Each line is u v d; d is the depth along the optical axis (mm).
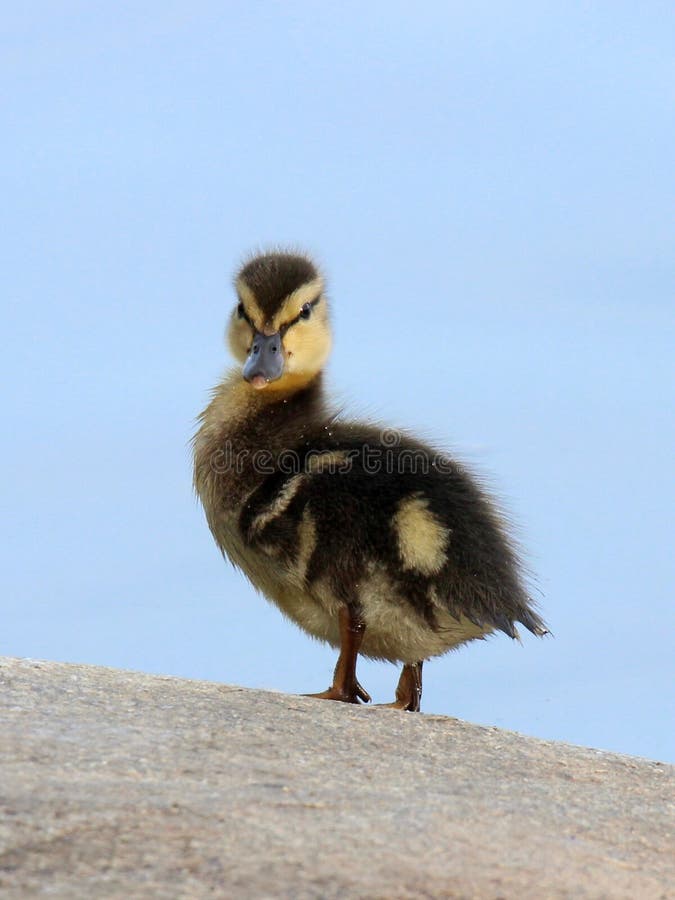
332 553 11461
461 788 8148
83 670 10250
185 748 8273
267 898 5863
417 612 11367
